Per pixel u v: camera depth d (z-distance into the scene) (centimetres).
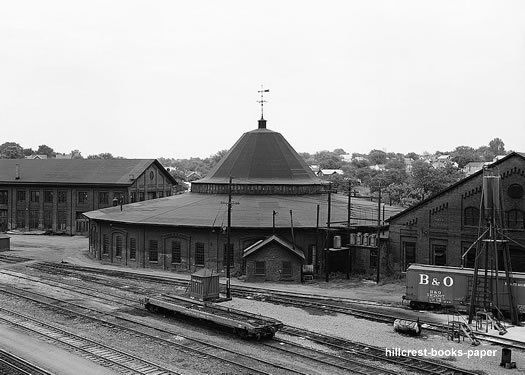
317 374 2505
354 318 3581
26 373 2503
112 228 5966
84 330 3262
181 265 5400
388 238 4972
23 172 9575
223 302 4016
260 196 6203
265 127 6850
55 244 7862
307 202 6053
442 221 4612
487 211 3541
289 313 3694
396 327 3216
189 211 5694
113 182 8919
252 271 4944
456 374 2533
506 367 2645
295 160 6675
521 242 4162
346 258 5350
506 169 4216
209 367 2608
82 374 2500
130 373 2508
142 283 4831
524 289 3519
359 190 16038
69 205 9138
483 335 3159
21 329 3269
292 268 4941
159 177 9800
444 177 12056
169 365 2623
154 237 5572
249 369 2570
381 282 4841
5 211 9456
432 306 3844
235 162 6525
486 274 3525
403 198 12244
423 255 4728
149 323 3416
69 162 9769
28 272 5391
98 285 4697
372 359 2742
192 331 3244
